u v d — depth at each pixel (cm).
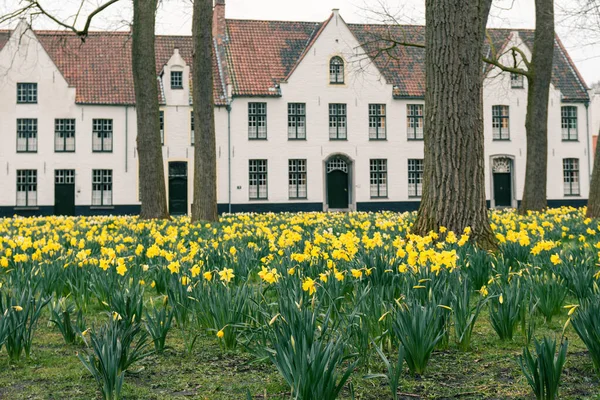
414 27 4344
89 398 446
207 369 512
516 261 834
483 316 684
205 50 1983
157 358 541
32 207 3612
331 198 3925
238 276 789
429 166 1012
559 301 639
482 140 1012
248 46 4025
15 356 523
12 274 758
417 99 4009
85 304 706
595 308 460
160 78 3812
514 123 4059
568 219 1569
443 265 648
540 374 403
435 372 490
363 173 3931
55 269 730
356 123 3931
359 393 448
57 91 3641
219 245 947
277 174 3831
